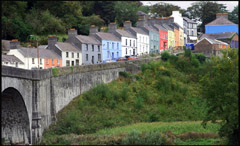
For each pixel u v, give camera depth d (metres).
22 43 119.62
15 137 63.41
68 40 106.62
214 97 59.75
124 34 118.25
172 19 147.12
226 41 129.38
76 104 78.12
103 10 153.12
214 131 67.19
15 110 62.91
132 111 80.94
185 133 64.50
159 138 59.31
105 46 111.38
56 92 73.31
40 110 66.81
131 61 100.44
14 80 59.06
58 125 70.19
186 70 102.31
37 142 64.25
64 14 142.88
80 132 69.19
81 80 82.50
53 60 98.06
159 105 85.06
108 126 73.31
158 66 100.38
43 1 142.00
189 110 84.50
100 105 80.12
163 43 135.50
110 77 92.19
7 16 126.12
